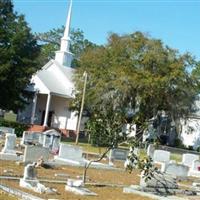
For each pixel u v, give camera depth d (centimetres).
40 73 6166
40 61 5300
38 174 2008
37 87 5891
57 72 6381
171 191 2023
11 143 2564
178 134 5781
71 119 6031
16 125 4838
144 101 4975
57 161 2547
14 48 4725
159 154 3581
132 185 2000
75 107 5444
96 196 1659
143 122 1950
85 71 5222
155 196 1828
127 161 2733
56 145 3228
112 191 1834
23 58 4812
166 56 5125
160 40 5212
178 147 6812
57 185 1764
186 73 5147
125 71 5019
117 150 3125
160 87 4953
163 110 5200
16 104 4869
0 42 4800
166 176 2039
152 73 5112
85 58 5484
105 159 3159
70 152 2664
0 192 1474
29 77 4916
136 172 2677
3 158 2397
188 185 2419
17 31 4841
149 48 5184
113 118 1895
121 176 2409
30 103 5766
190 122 6750
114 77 5112
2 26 4841
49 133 3275
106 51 5397
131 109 5019
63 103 6150
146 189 1939
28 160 2314
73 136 5694
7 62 4656
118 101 4947
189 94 5200
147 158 1908
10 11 4944
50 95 5803
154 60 5075
